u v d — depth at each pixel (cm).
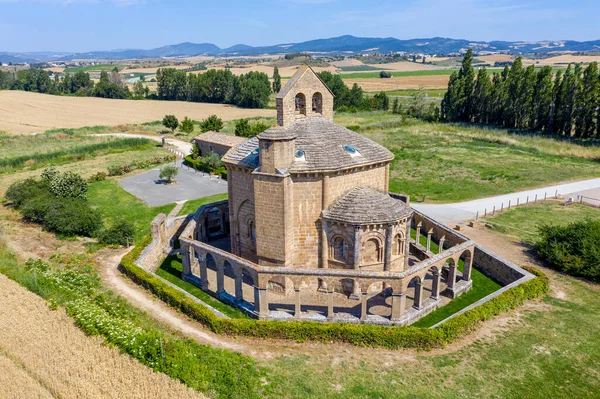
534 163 7338
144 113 15400
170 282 3491
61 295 2941
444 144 9256
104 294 3103
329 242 3198
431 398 2095
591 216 4703
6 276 3209
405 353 2478
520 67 10312
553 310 2905
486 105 11169
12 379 2089
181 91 19250
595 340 2556
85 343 2380
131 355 2283
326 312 2933
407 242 3344
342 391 2138
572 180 6247
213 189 6481
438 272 3017
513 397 2109
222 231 4528
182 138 11338
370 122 12300
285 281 3225
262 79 18875
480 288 3384
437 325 2616
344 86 16250
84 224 4431
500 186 6112
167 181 6894
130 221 5031
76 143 10175
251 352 2475
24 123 13038
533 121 10050
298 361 2388
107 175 7388
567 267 3397
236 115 14700
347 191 3244
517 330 2662
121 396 1981
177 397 1989
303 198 3134
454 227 4509
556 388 2169
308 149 3148
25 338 2422
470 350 2478
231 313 3006
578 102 8906
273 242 3192
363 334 2544
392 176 6888
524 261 3666
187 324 2766
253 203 3350
